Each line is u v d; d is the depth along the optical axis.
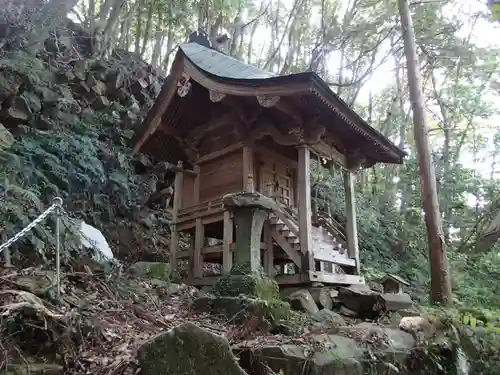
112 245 9.93
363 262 13.62
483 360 5.52
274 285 5.51
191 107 9.03
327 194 15.93
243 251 5.56
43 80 10.69
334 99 7.10
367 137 8.52
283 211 8.07
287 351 3.87
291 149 9.26
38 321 3.60
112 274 5.94
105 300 5.02
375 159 10.08
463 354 5.30
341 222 14.91
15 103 9.47
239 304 5.02
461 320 5.84
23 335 3.51
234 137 8.85
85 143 10.55
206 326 4.75
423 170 8.16
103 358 3.69
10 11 10.30
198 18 17.12
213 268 11.72
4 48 10.26
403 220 16.67
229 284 5.37
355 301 7.07
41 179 8.62
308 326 5.08
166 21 16.45
